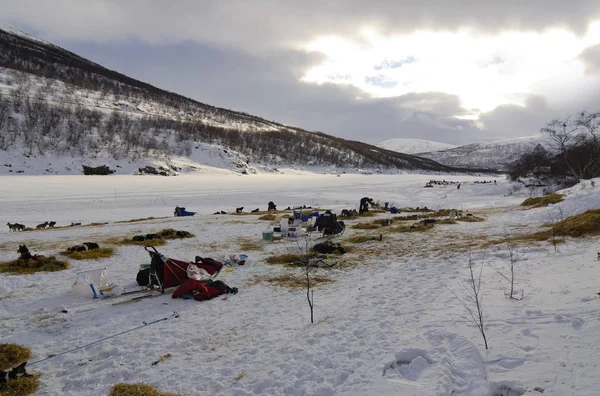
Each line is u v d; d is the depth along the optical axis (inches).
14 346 228.4
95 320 271.1
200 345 229.0
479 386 162.6
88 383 191.3
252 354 215.0
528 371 164.4
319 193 2027.6
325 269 410.9
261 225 734.5
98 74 7849.4
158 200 1552.7
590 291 241.1
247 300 310.7
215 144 5078.7
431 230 645.3
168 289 337.1
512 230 610.5
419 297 295.1
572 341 181.6
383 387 165.6
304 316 271.1
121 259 456.4
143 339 238.1
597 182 891.4
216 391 179.3
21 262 408.5
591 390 144.0
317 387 173.8
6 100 4025.6
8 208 1242.0
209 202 1557.6
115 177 2861.7
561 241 451.2
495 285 297.6
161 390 181.2
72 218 1089.4
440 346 199.8
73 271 399.9
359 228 697.6
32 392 183.8
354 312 271.9
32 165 2974.9
